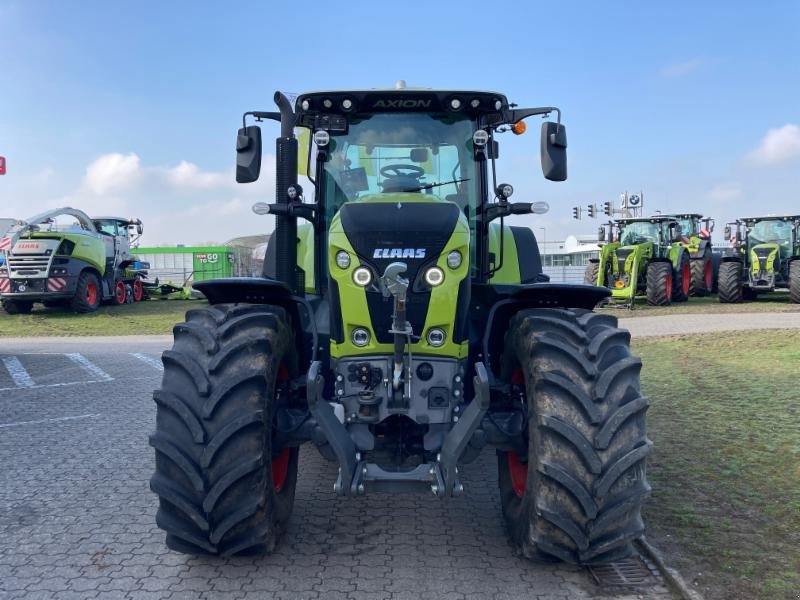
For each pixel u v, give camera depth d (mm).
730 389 7566
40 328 16375
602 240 21281
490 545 3811
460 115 4520
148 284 26453
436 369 3570
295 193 4270
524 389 3762
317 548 3770
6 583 3371
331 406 3521
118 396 8055
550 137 4328
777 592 3170
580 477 3117
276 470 3834
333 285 3598
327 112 4484
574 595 3230
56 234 18734
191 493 3213
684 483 4613
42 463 5379
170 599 3205
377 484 3373
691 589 3205
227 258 41438
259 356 3332
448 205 3721
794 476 4711
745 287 20547
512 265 4945
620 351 3340
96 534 3969
